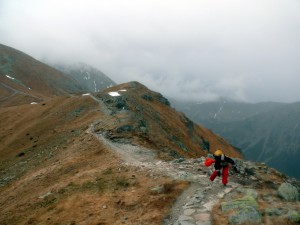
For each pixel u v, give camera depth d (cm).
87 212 2047
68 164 3669
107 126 5153
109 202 2117
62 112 9200
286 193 1852
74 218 2027
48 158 4775
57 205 2323
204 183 2138
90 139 4562
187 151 7006
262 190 2002
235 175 2325
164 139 5584
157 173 2502
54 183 3122
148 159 3328
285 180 2372
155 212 1809
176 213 1747
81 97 10319
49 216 2181
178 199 1922
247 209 1609
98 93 10938
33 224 2178
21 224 2261
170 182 2214
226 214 1641
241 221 1541
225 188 2039
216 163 2106
